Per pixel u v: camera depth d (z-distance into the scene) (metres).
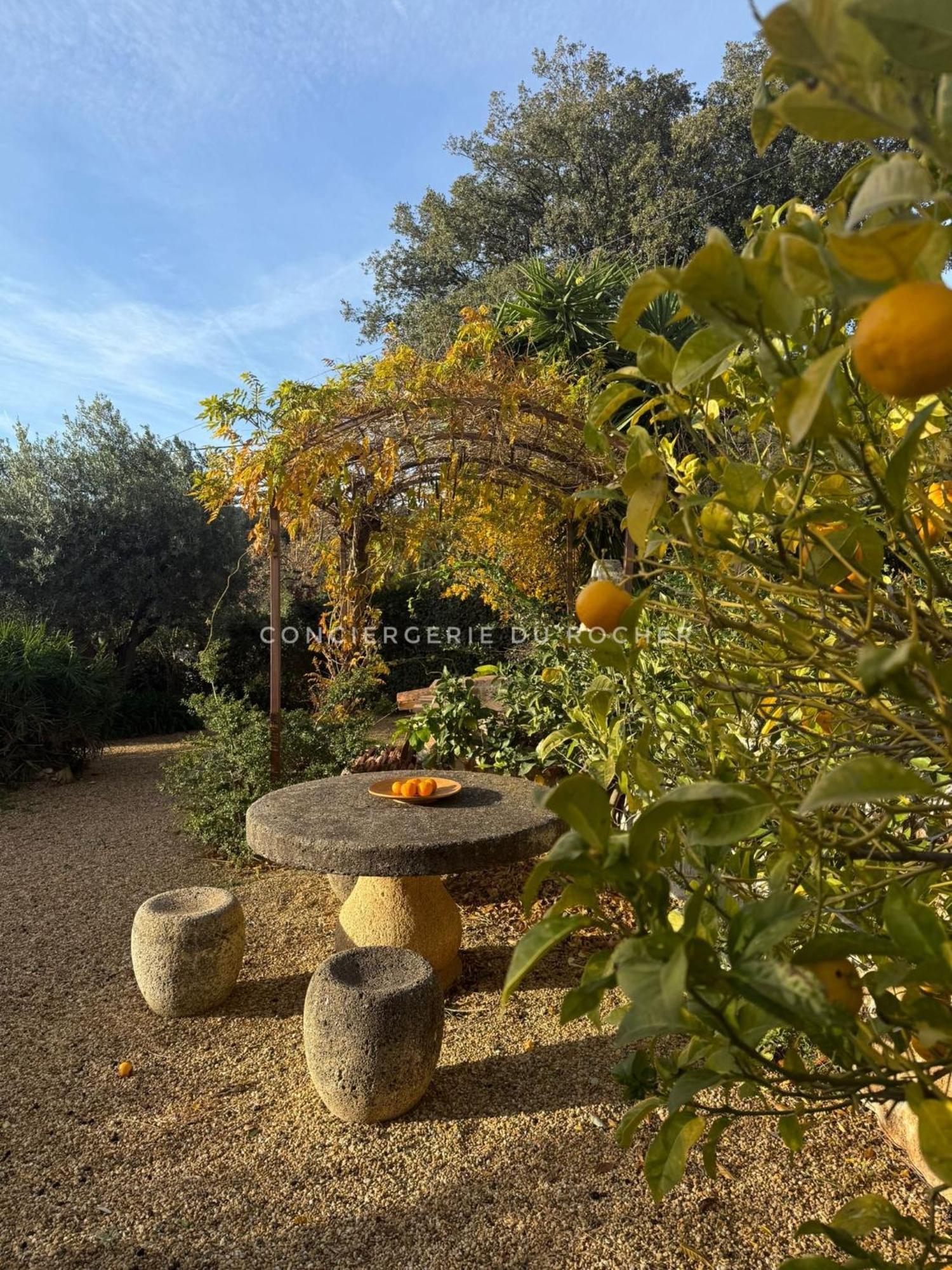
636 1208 1.97
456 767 4.67
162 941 2.93
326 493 5.04
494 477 5.22
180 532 10.68
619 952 0.51
